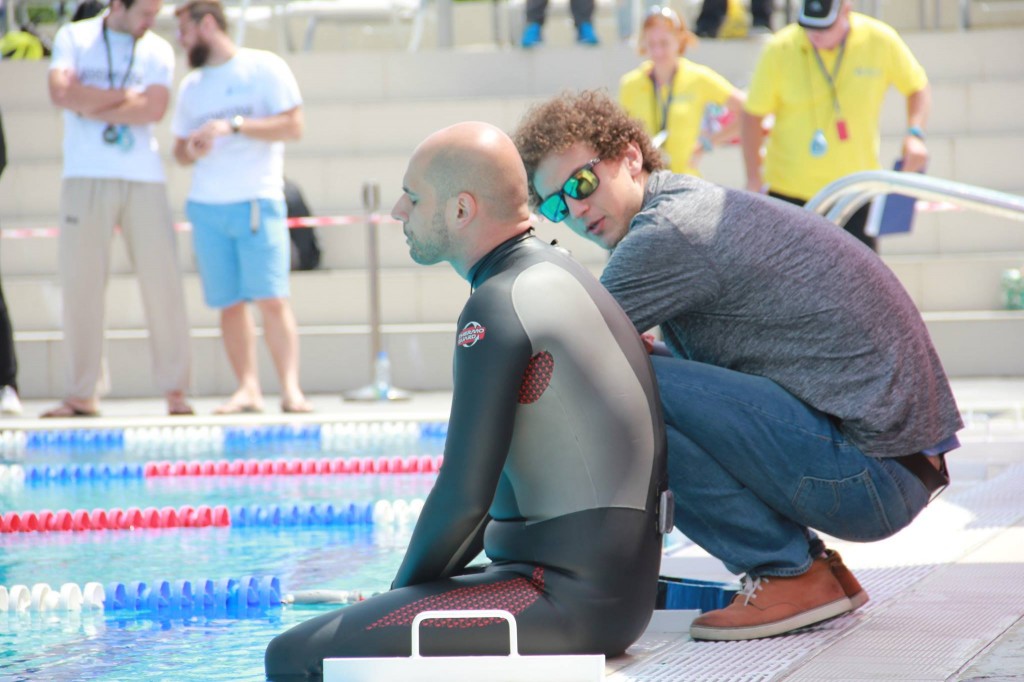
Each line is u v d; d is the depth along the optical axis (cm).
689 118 3166
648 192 1041
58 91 2697
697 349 1034
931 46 4084
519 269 894
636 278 987
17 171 3888
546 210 1057
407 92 4175
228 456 2347
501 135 920
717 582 1109
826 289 994
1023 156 3781
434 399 3186
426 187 915
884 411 985
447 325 3550
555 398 868
